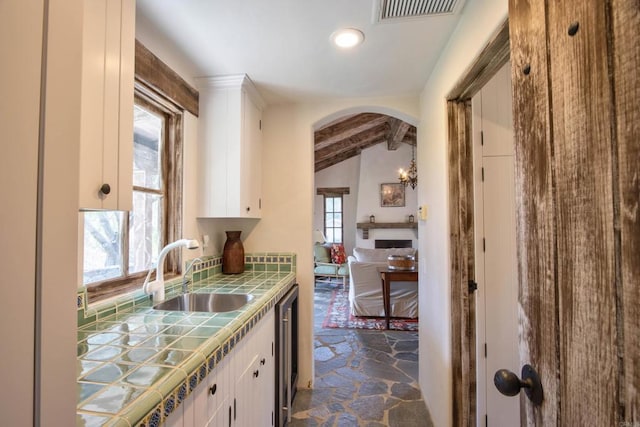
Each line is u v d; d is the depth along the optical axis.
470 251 1.66
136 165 1.63
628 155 0.42
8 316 0.35
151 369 0.78
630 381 0.42
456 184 1.67
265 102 2.45
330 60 1.82
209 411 0.93
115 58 1.01
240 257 2.32
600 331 0.47
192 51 1.72
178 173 1.86
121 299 1.34
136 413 0.61
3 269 0.35
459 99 1.66
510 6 0.74
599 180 0.47
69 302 0.43
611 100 0.45
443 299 1.75
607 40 0.45
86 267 1.29
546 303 0.61
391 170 7.85
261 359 1.48
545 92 0.60
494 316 1.67
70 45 0.44
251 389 1.33
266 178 2.48
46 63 0.40
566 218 0.55
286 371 1.95
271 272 2.40
